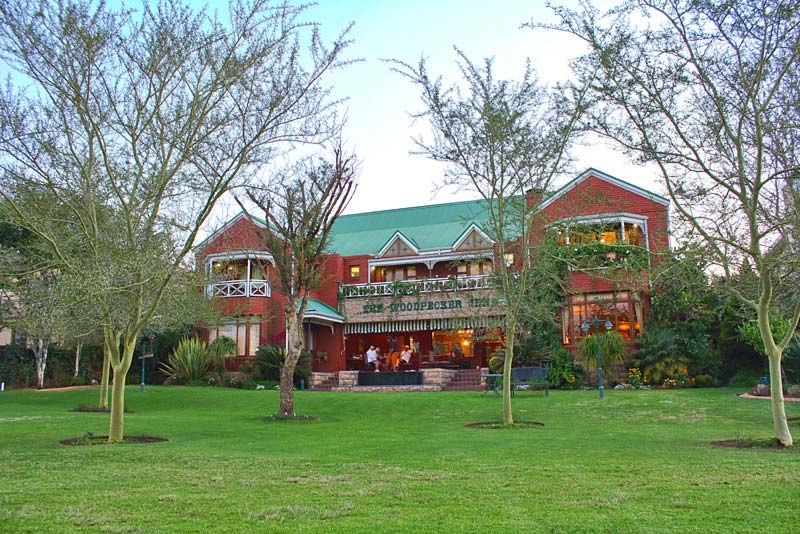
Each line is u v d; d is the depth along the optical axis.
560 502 7.21
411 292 35.16
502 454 11.15
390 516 6.64
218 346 31.25
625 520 6.39
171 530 6.17
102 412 21.05
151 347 32.00
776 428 12.16
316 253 20.27
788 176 12.19
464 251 25.88
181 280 15.03
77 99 12.77
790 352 24.11
